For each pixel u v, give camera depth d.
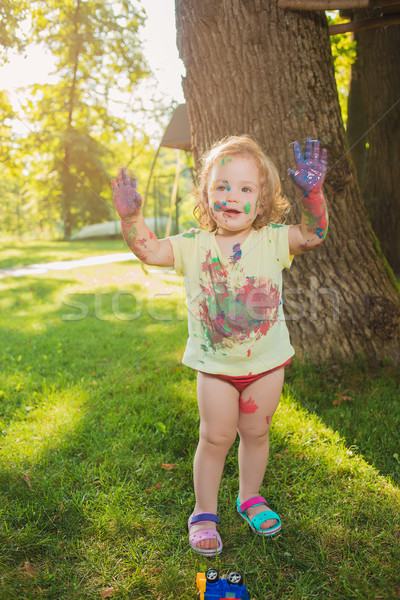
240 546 1.94
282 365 1.89
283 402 3.11
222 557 1.88
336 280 3.47
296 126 3.28
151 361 4.29
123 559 1.87
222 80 3.32
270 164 1.84
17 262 12.38
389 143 6.50
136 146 25.81
